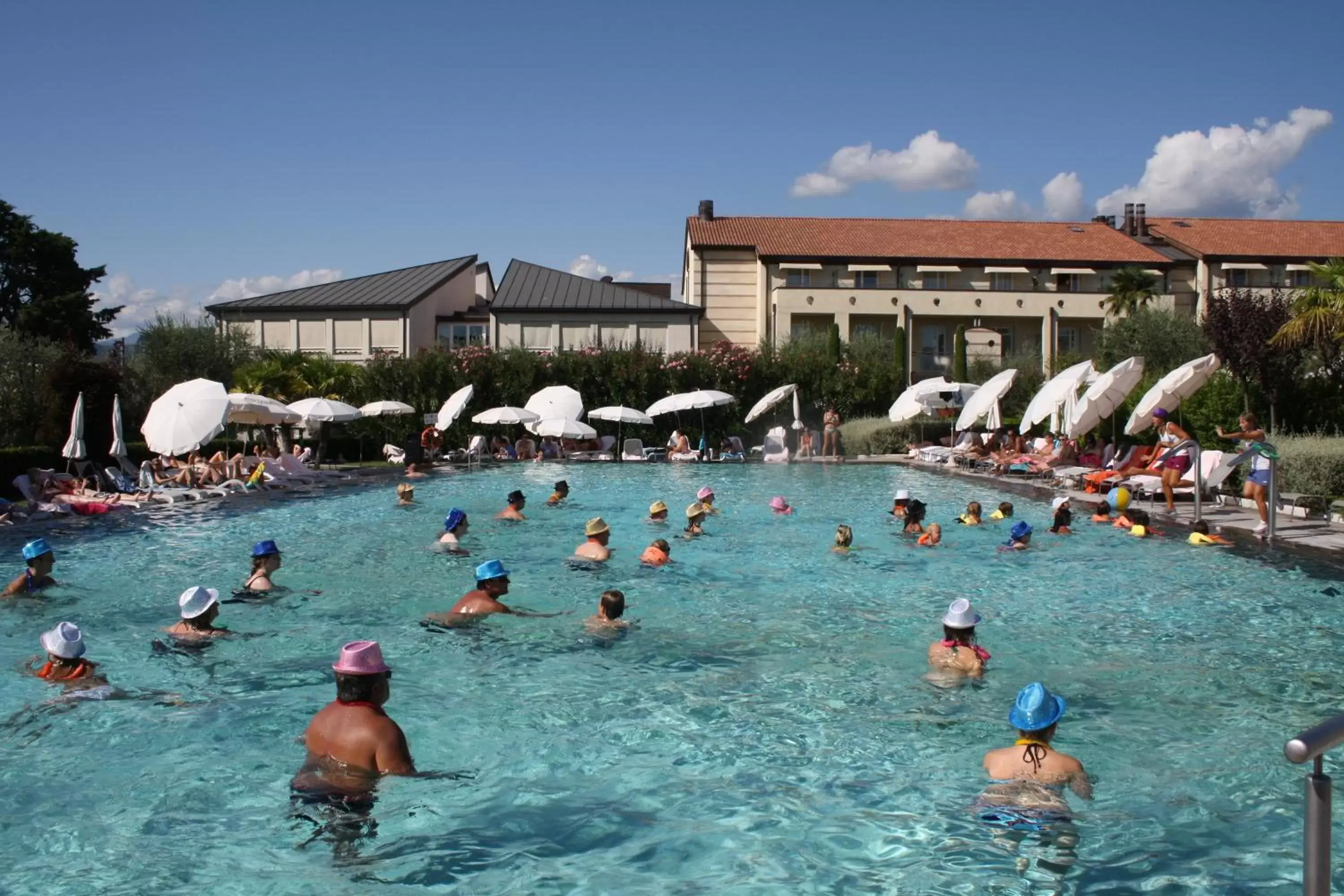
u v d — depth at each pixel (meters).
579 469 29.27
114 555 13.41
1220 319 25.14
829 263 48.69
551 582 11.36
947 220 53.56
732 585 11.23
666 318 46.97
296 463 25.00
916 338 48.47
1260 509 14.11
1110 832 4.98
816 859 4.73
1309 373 24.28
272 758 6.00
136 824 5.12
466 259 53.38
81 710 6.86
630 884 4.50
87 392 22.75
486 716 6.76
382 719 5.66
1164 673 7.66
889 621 9.43
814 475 26.69
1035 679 7.57
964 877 4.55
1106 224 54.00
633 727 6.56
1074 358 39.47
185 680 7.59
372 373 36.16
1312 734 2.65
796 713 6.82
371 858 4.74
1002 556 13.00
